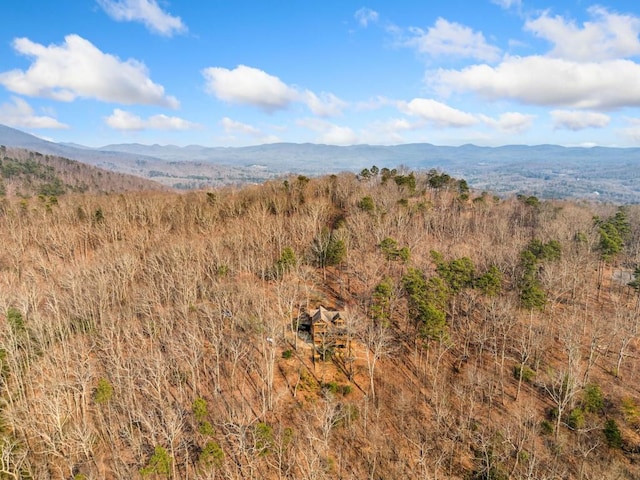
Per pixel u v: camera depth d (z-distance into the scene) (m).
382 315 66.00
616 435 52.75
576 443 53.69
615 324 68.12
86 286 73.50
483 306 76.69
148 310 69.88
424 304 62.00
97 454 49.00
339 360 67.81
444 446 53.25
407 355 69.94
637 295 88.31
